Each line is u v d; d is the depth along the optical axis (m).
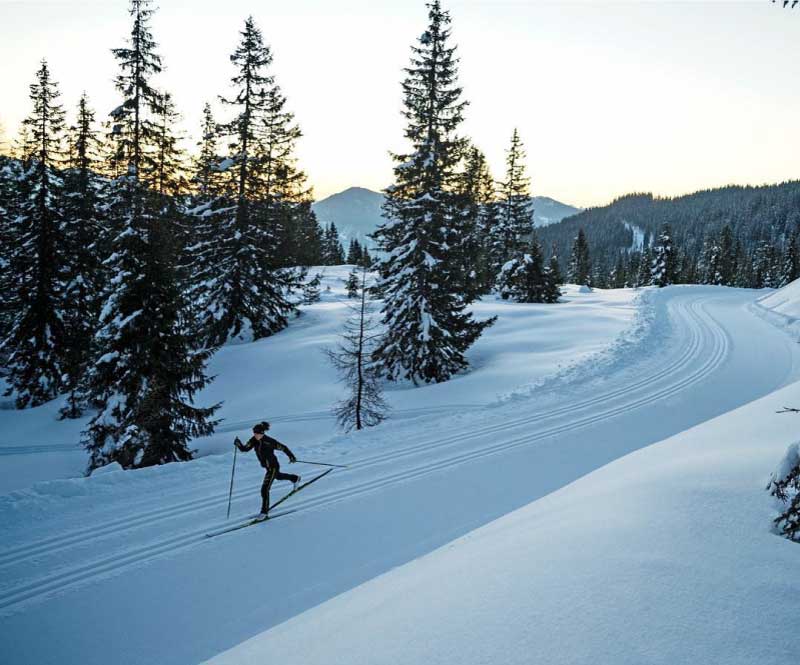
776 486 4.87
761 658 2.94
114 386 16.33
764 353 22.30
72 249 27.53
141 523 8.81
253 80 30.83
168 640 6.17
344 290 53.22
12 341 27.00
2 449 19.69
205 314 29.98
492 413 15.24
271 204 34.66
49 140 27.30
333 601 5.77
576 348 24.55
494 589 4.41
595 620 3.57
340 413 18.48
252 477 10.84
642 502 5.52
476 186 51.59
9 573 7.37
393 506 9.51
